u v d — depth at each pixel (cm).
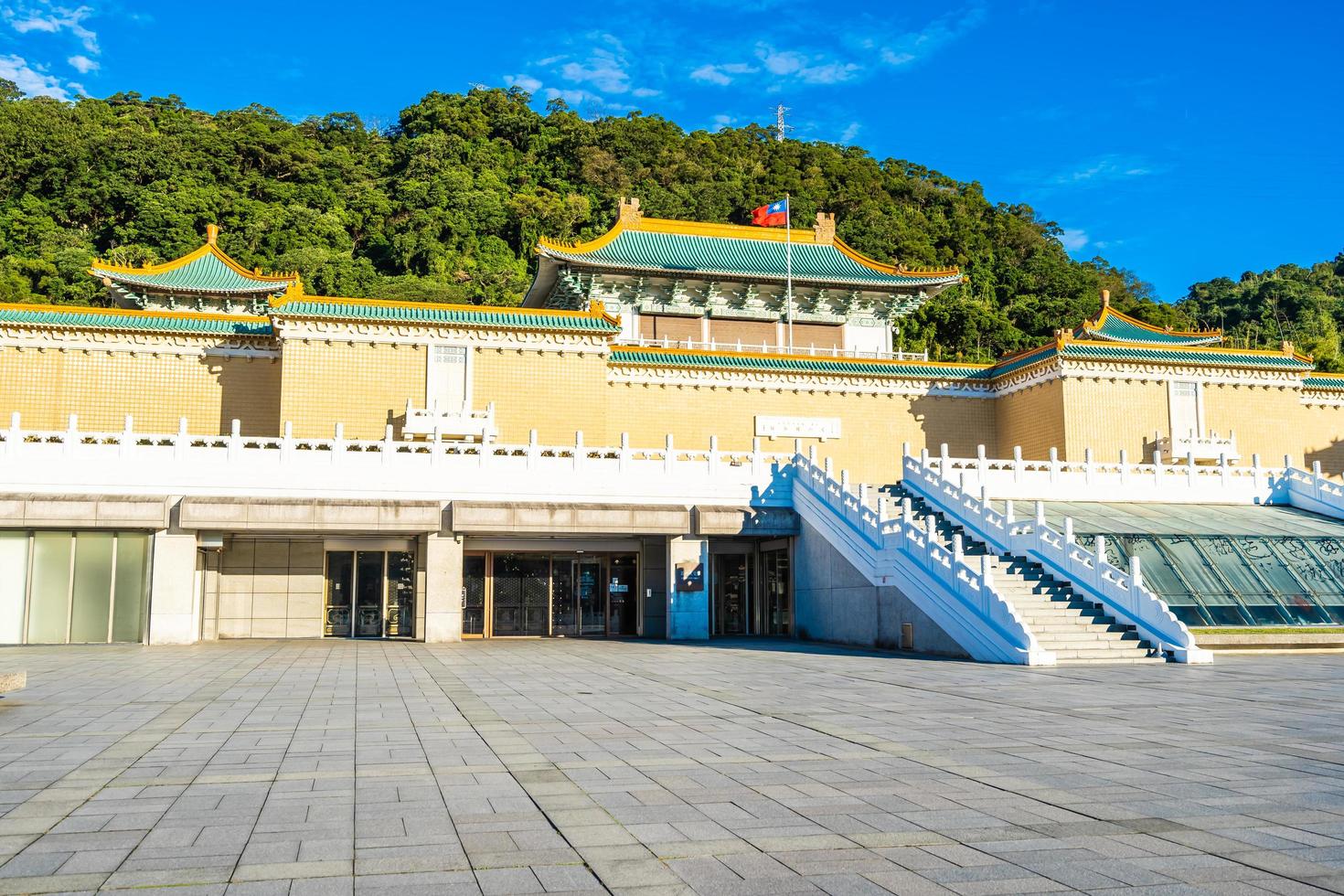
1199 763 1052
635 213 5953
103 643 2938
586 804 855
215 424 4094
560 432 4056
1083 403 4481
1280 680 1897
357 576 3397
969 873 660
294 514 3008
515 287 10038
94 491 2973
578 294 5634
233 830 764
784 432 4631
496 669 2178
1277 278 15750
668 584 3391
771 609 3684
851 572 3044
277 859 687
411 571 3431
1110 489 3706
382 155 13250
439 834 755
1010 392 4838
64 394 3984
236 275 5516
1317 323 13300
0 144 10606
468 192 11569
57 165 10738
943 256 11806
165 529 2973
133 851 707
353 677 1992
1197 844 733
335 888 627
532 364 4078
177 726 1317
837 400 4734
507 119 13912
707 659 2444
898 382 4812
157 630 2933
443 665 2298
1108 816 818
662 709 1500
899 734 1243
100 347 4038
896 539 2797
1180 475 3769
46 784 934
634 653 2673
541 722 1350
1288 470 3828
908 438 4800
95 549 2969
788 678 1959
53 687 1811
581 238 11525
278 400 4159
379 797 879
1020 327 10906
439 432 3334
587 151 13138
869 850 714
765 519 3422
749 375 4606
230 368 4147
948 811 833
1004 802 866
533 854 702
